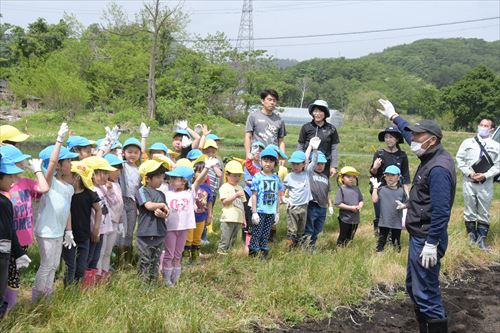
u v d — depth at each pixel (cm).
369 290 708
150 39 5450
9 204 487
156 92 5075
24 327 484
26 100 5034
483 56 19025
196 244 789
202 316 550
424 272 520
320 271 704
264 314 602
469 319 627
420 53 19012
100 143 776
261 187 789
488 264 891
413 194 532
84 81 5028
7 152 529
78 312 511
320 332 577
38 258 691
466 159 966
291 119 7862
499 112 7575
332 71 14800
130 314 522
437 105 8069
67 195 561
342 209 900
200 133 972
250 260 762
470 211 969
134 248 806
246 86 6047
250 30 8106
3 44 6812
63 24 6725
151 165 642
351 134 5378
